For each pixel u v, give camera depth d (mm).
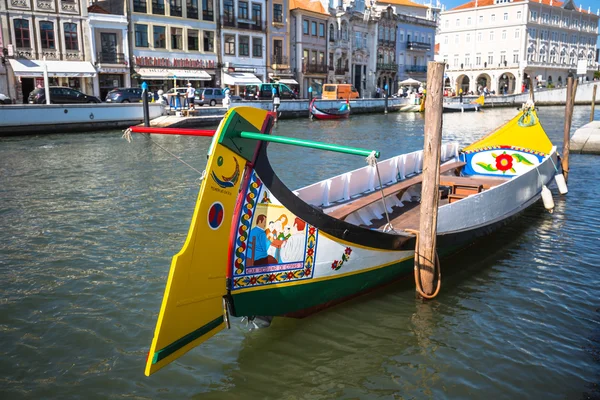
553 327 6695
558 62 88688
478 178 13188
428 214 7156
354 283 7059
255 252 5746
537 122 13375
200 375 5684
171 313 4996
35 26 36281
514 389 5445
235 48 48188
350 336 6438
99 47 39500
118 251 9234
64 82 38094
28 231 10367
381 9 66438
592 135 22312
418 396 5348
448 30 89250
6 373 5707
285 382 5574
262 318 6207
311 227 6223
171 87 44156
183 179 15547
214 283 5414
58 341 6332
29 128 27953
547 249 9586
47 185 14727
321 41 57156
